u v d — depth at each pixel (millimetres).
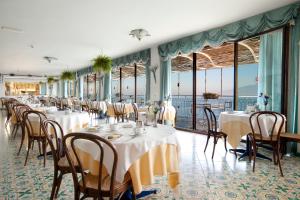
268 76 4238
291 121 3627
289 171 2953
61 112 4305
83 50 7461
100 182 1522
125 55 8461
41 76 17859
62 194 2266
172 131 2209
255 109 3793
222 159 3484
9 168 3037
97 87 12016
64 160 2156
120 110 6754
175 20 4402
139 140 1802
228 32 4660
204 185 2527
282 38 3779
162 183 2572
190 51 5582
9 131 5855
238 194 2301
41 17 4176
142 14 4059
